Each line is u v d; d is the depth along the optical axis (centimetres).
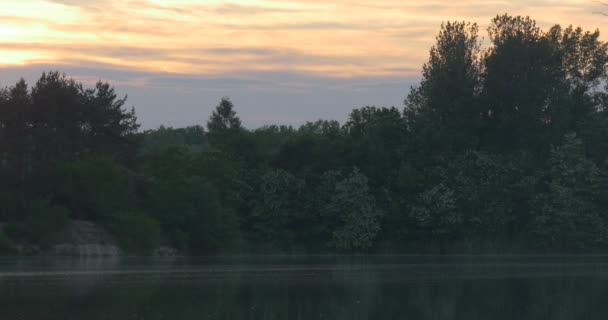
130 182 8788
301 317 3691
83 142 9350
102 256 7550
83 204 8188
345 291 4741
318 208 9744
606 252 9788
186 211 8725
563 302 4438
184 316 3584
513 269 6819
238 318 3588
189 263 6850
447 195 9475
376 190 9894
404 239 9844
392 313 3900
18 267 5791
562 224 9581
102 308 3738
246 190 9806
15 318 3412
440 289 4950
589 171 9738
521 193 9812
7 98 8669
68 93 9181
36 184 8250
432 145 10100
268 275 5731
